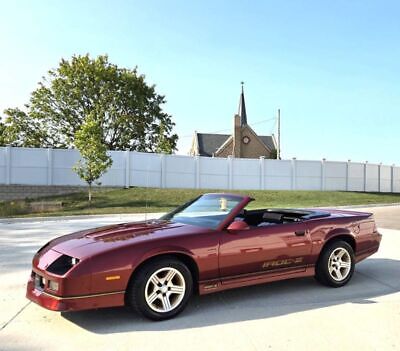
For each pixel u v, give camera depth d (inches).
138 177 1234.0
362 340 163.5
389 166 1627.7
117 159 1211.2
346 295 225.3
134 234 196.5
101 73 1797.5
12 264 308.7
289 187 1413.6
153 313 181.3
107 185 1198.3
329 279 236.1
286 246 219.5
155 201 1026.7
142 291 179.2
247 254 206.4
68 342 161.8
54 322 183.8
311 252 229.0
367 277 265.7
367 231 257.0
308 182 1443.2
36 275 184.7
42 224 605.3
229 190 1261.1
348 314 193.8
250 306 205.5
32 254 351.9
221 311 197.6
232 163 1346.0
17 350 154.6
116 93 1819.6
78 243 189.5
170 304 187.2
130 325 179.2
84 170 978.1
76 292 167.9
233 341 162.1
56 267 176.2
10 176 1121.4
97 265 171.5
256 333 170.2
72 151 1170.6
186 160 1293.1
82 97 1819.6
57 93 1817.2
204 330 173.5
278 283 249.3
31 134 1831.9
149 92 1964.8
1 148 1114.1
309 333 170.6
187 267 193.8
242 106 3080.7
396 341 162.7
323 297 221.3
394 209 979.3
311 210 271.6
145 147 1975.9
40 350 154.6
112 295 173.9
